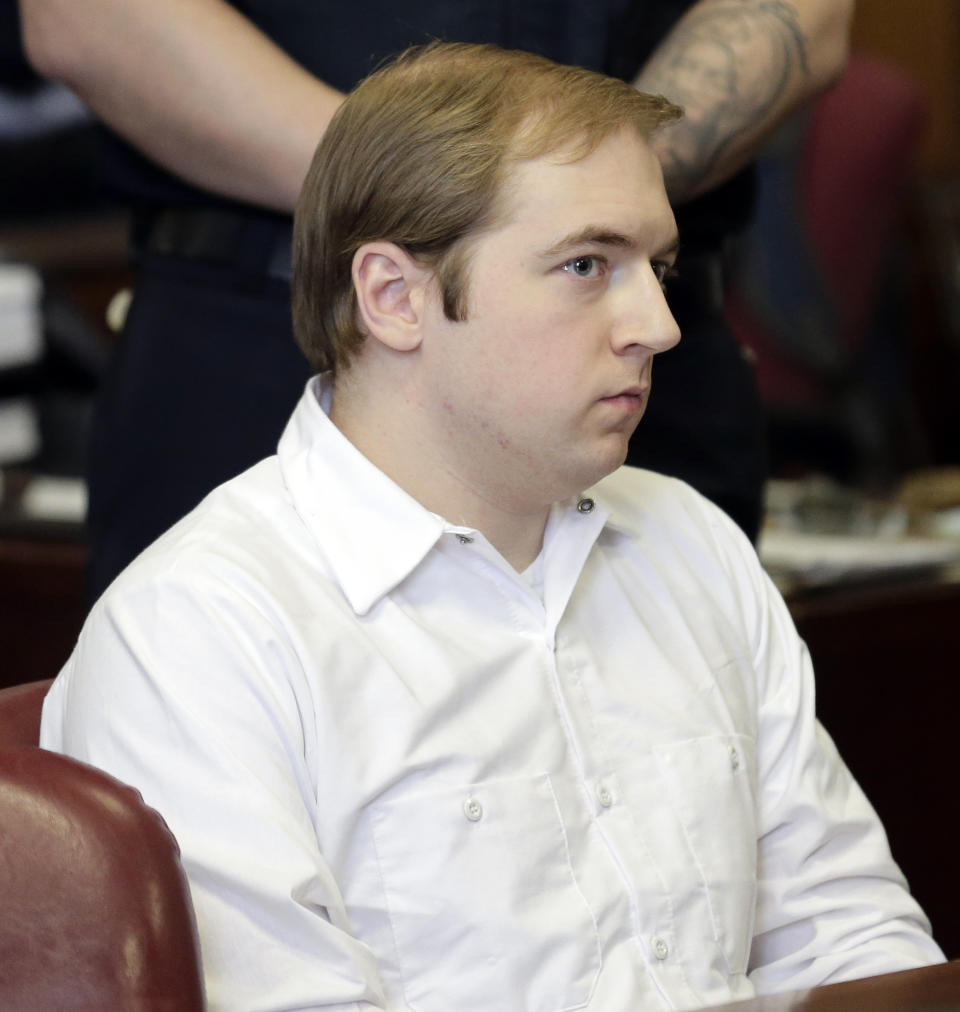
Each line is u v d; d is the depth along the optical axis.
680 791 4.62
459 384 4.38
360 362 4.59
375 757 4.20
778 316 14.99
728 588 5.15
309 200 4.62
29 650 8.72
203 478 6.00
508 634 4.57
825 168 15.13
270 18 5.92
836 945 4.89
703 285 6.22
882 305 15.40
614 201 4.27
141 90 5.73
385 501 4.47
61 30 5.83
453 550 4.53
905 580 8.24
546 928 4.22
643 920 4.39
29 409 11.82
